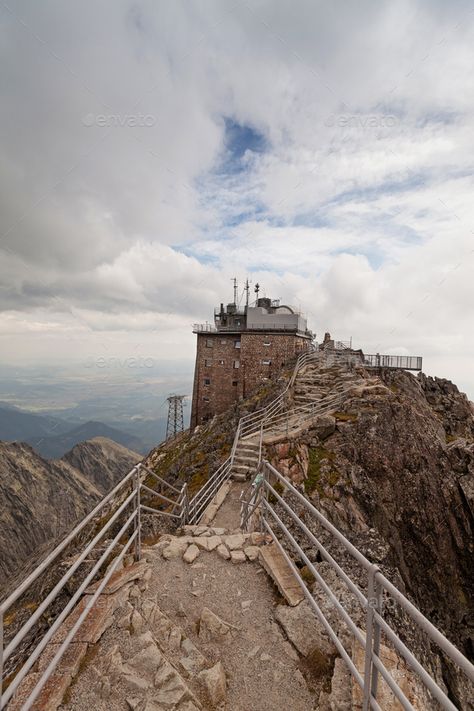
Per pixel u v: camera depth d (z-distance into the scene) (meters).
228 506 12.38
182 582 6.23
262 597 5.96
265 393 30.72
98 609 5.29
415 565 17.72
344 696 4.06
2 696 3.12
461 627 17.45
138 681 4.14
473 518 19.77
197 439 33.50
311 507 5.16
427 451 20.72
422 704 4.37
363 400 21.48
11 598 3.27
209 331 47.44
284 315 45.94
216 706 4.04
